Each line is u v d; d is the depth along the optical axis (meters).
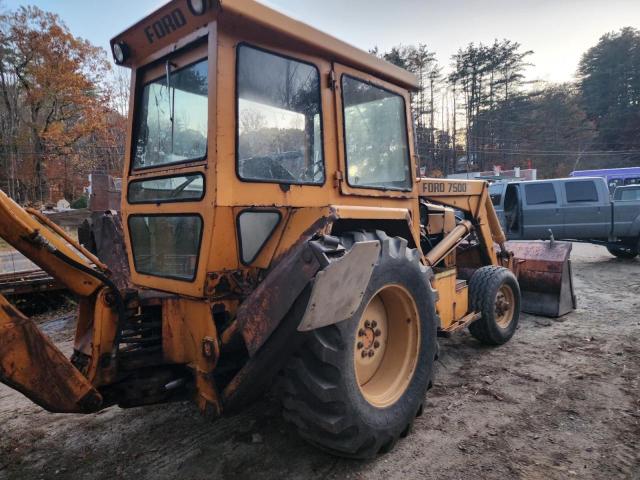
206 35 2.28
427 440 2.80
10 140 29.59
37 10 27.67
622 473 2.43
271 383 2.42
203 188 2.28
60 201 27.38
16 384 2.02
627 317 5.45
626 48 56.78
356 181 3.00
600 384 3.55
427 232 4.40
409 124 3.58
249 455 2.66
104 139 31.20
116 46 2.81
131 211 2.89
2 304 2.00
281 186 2.48
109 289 2.41
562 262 5.44
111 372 2.39
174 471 2.54
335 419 2.25
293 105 2.57
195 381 2.41
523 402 3.29
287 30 2.43
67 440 2.94
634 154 49.31
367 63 3.00
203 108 2.37
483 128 49.00
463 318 4.20
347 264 2.11
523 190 10.70
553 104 50.75
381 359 2.85
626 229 9.85
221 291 2.34
